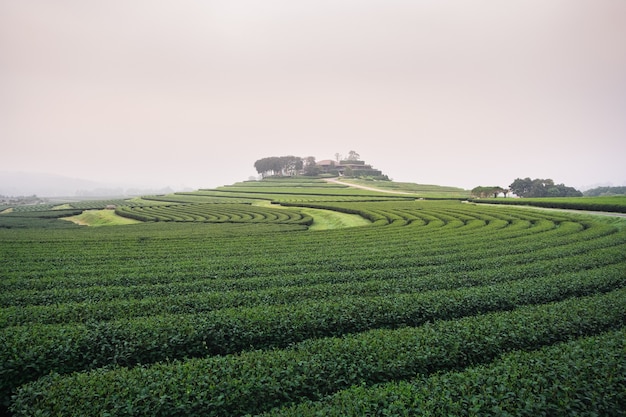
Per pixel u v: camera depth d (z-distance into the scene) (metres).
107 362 13.31
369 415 8.71
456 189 148.12
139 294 20.45
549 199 71.25
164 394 9.86
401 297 17.47
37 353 12.30
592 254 25.34
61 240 41.84
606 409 9.20
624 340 11.90
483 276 21.52
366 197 100.69
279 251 33.47
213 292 19.61
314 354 11.87
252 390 10.20
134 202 118.94
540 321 13.95
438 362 11.90
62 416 9.23
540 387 9.60
